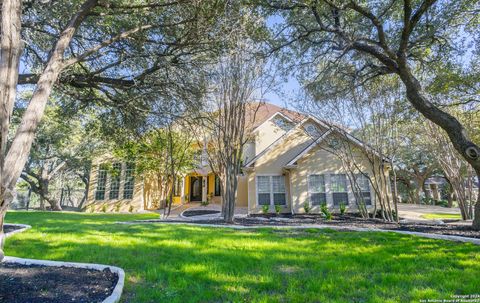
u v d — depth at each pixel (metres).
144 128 9.88
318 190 15.25
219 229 7.96
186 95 8.23
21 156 3.46
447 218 13.88
